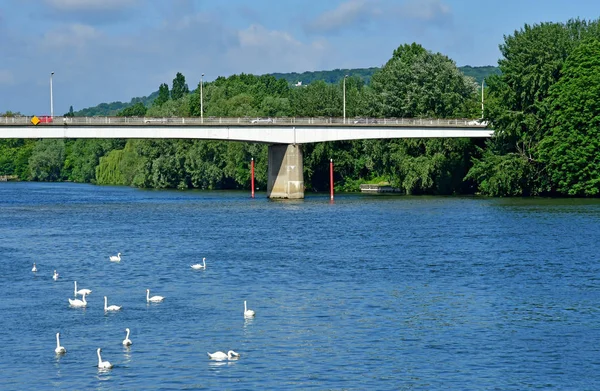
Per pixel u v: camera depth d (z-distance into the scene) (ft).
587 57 556.92
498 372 172.96
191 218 467.52
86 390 163.73
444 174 640.17
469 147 639.76
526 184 595.47
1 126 522.88
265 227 415.44
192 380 168.25
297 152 604.08
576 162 556.51
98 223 445.37
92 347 190.39
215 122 570.05
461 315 217.97
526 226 403.34
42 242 364.17
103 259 313.94
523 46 587.27
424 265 292.61
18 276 278.87
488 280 264.52
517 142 593.01
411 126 606.96
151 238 375.45
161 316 217.77
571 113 554.46
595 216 445.78
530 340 194.59
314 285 256.93
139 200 647.15
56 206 574.97
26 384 167.22
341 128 602.03
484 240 355.15
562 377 170.09
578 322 210.79
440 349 187.93
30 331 204.03
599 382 167.22
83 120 535.60
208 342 193.26
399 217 457.68
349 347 189.16
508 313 220.02
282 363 178.09
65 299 240.32
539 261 299.38
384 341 193.77
